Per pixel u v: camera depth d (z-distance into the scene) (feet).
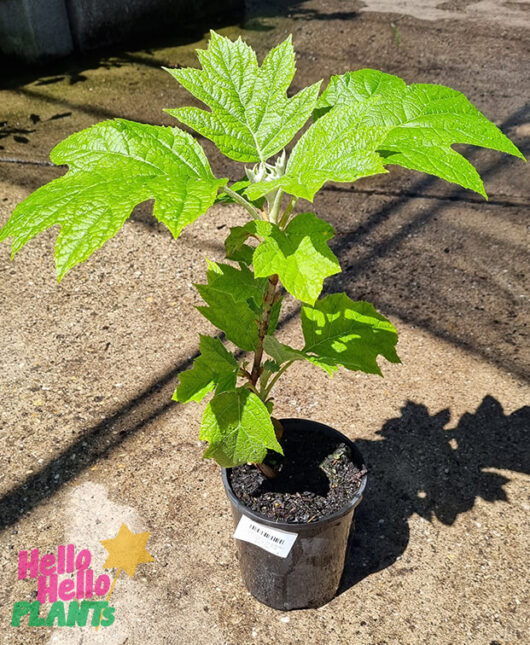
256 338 6.19
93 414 9.81
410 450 9.30
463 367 10.55
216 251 13.17
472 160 15.76
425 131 5.16
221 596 7.64
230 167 15.74
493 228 13.50
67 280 12.43
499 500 8.61
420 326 11.30
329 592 7.43
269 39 22.76
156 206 3.82
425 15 25.13
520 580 7.70
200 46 22.13
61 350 10.89
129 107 18.10
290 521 6.48
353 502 6.56
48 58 20.65
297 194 3.88
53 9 20.12
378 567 7.90
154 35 23.06
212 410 5.87
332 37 22.99
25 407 9.88
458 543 8.13
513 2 26.66
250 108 4.99
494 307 11.62
